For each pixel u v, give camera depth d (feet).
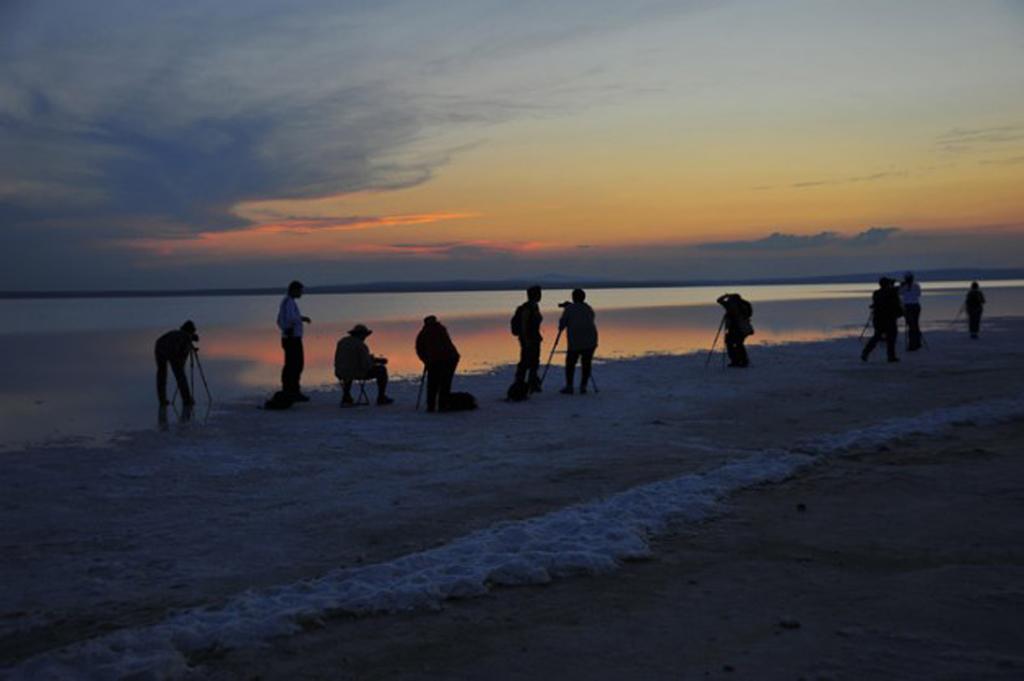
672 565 17.75
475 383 57.26
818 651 13.07
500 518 22.68
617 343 94.48
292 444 35.17
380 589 16.12
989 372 55.72
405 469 29.76
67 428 40.27
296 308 48.88
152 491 26.78
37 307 390.01
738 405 43.93
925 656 12.71
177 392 55.83
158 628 14.44
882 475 25.79
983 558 17.52
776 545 19.01
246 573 18.44
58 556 19.89
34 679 12.60
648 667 12.76
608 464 29.60
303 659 13.37
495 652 13.48
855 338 94.32
